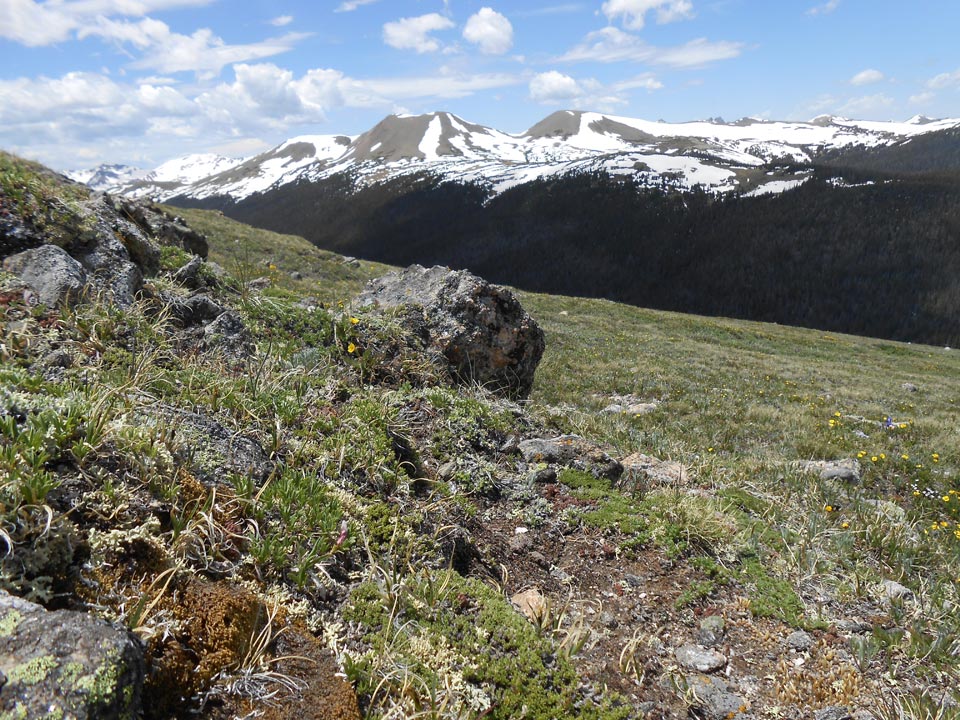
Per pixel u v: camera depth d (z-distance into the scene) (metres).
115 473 2.82
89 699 1.67
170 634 2.31
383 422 5.35
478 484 5.48
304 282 31.62
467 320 9.01
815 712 3.75
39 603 2.11
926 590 5.44
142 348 5.24
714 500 6.60
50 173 10.23
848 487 9.46
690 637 4.36
